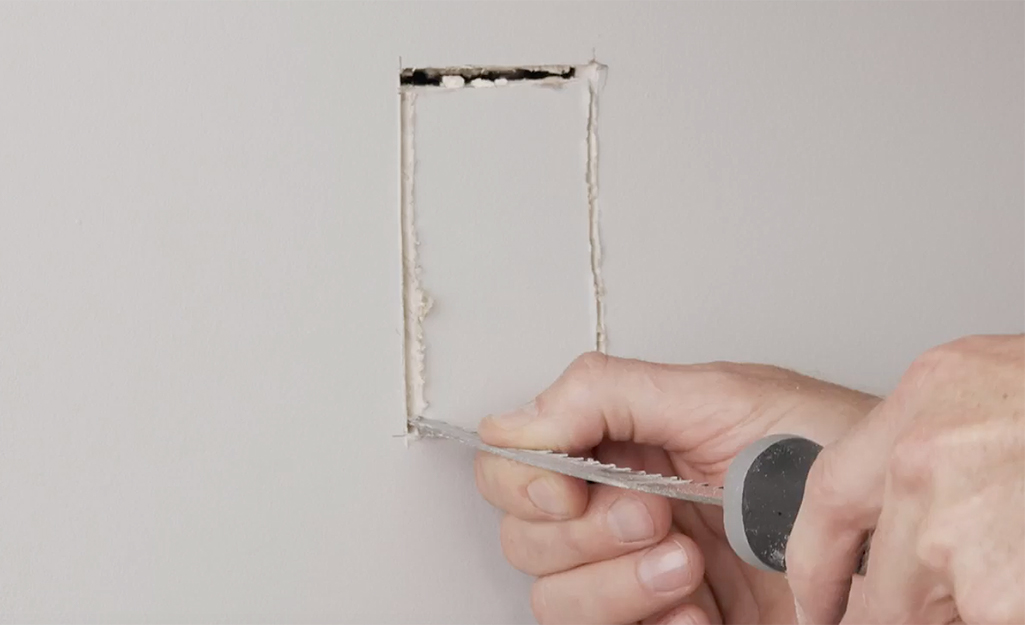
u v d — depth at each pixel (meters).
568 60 0.64
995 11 0.77
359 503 0.59
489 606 0.63
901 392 0.36
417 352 0.60
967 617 0.30
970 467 0.31
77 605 0.54
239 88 0.57
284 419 0.58
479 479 0.61
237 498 0.57
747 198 0.69
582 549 0.59
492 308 0.62
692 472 0.65
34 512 0.53
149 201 0.55
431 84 0.62
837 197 0.72
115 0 0.54
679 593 0.58
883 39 0.73
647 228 0.66
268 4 0.57
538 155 0.63
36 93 0.53
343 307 0.59
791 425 0.60
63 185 0.53
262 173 0.57
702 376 0.61
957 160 0.76
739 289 0.69
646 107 0.66
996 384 0.32
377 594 0.60
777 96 0.70
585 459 0.56
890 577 0.35
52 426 0.53
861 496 0.38
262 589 0.57
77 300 0.54
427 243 0.61
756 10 0.69
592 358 0.60
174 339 0.55
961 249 0.76
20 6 0.52
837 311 0.72
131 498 0.55
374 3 0.59
